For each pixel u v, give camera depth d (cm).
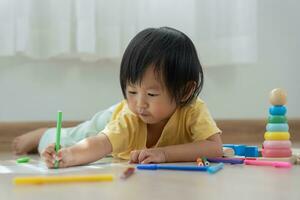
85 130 152
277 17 220
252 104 217
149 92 117
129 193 78
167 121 127
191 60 122
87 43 188
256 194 78
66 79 199
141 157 116
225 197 75
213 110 214
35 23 187
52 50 188
